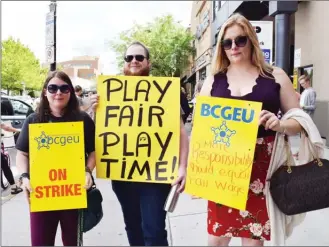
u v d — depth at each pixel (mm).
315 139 2293
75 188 2604
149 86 2775
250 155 2350
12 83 25172
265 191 2404
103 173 2785
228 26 2432
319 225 3799
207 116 2447
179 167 2736
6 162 5676
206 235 3271
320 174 2307
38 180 2572
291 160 2418
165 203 2691
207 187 2449
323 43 9891
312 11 10516
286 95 2416
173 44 24875
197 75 26719
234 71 2490
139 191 2814
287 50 10258
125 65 2936
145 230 2756
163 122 2760
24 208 4574
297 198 2307
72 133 2592
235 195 2381
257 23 7547
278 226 2395
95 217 2773
